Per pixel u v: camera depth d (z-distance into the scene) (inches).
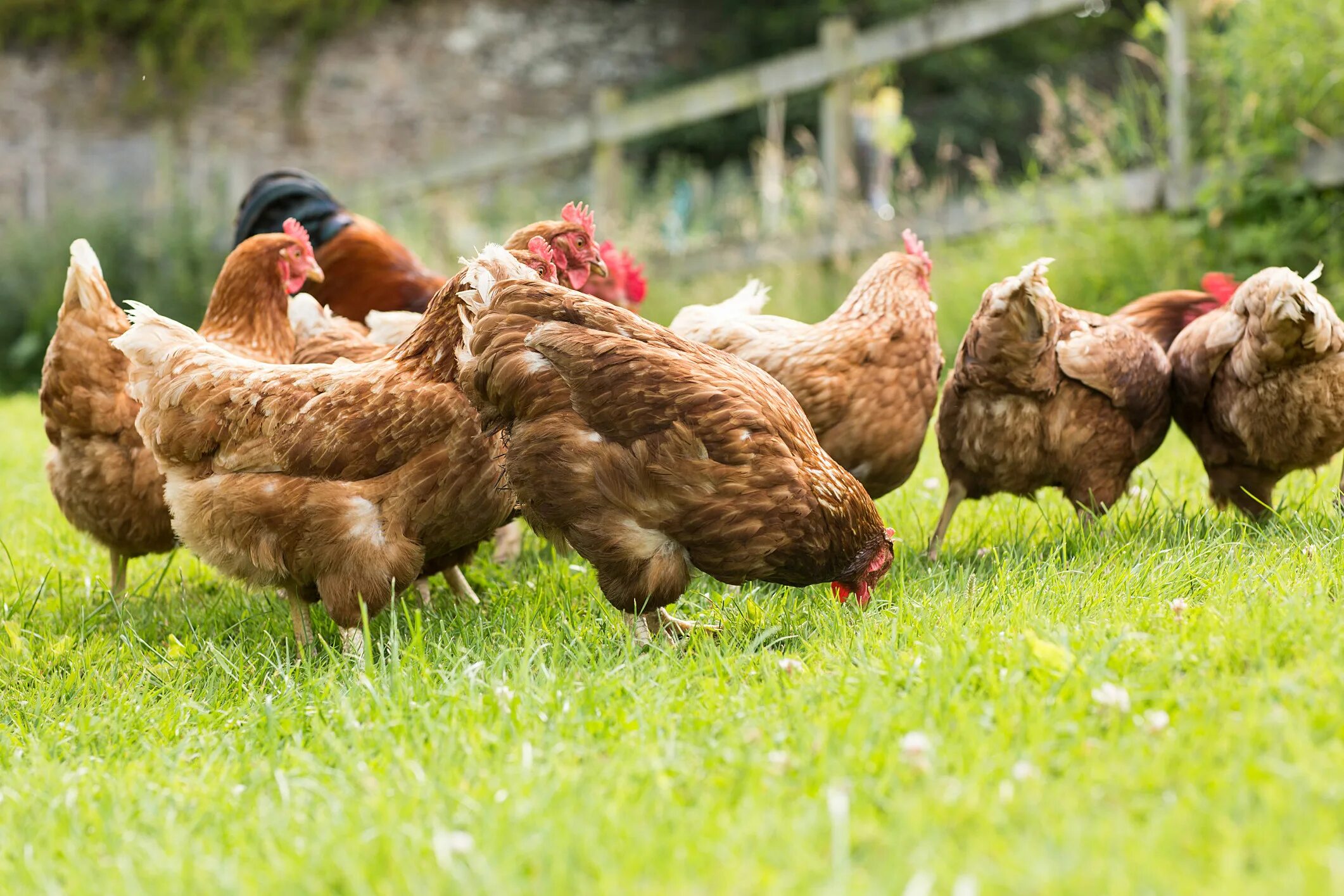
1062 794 94.7
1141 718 108.0
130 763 127.5
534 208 700.0
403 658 148.3
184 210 689.6
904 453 205.5
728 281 491.2
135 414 198.7
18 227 713.6
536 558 213.6
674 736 114.0
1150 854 83.6
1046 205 393.1
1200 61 366.9
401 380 168.7
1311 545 161.5
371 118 970.7
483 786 106.5
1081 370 190.9
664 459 147.8
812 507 153.6
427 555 176.6
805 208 514.9
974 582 169.9
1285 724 101.0
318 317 232.8
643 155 966.4
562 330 151.3
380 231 299.4
